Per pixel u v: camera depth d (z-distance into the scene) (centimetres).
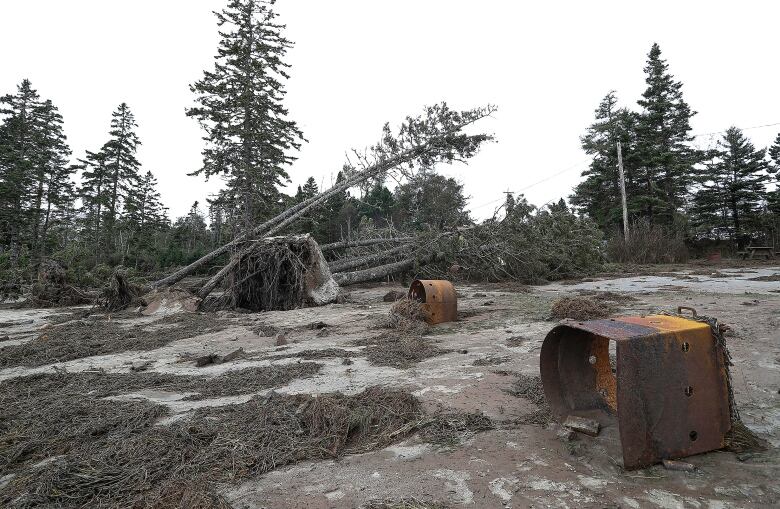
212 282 1299
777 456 263
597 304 774
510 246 1638
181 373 528
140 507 239
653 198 3566
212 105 2311
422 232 1691
